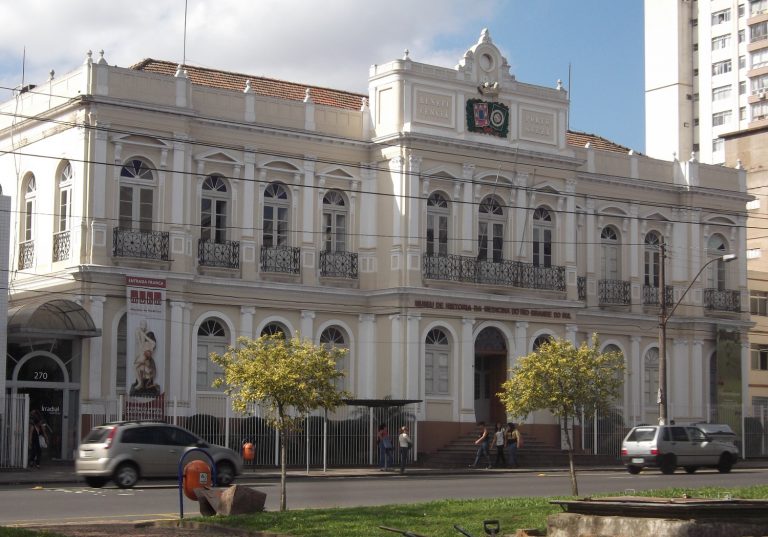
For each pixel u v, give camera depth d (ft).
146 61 143.84
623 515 53.72
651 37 331.16
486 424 147.43
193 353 131.64
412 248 141.49
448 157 145.07
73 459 123.75
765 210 227.81
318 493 92.84
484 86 148.25
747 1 312.71
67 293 126.52
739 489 82.84
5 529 55.36
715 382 173.68
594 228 163.63
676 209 171.63
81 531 61.26
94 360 124.16
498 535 58.23
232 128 136.05
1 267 118.73
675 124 323.37
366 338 143.84
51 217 130.62
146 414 125.80
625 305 165.07
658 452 127.13
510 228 150.61
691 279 171.32
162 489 97.50
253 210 137.59
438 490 96.53
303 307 139.95
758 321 206.80
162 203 129.29
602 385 89.97
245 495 68.03
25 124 136.67
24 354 123.65
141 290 126.62
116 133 127.13
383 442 129.59
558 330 153.58
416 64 143.84
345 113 145.18
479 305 146.51
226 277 134.82
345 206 144.87
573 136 178.19
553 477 118.62
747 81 311.47
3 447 115.85
